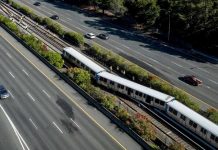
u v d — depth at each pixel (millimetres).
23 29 96125
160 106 57156
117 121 52562
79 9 121000
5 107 56844
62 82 65375
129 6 106000
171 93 59500
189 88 66750
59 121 53156
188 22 90938
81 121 53250
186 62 79688
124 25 105500
